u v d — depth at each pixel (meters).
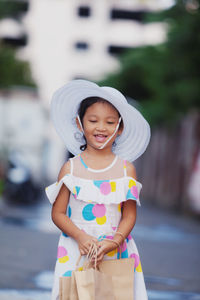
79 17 47.25
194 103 15.38
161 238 10.12
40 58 46.69
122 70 23.09
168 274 6.35
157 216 15.91
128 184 3.05
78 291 2.73
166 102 17.45
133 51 19.77
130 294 2.84
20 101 20.86
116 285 2.84
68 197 3.07
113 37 47.00
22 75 32.44
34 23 46.56
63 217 3.02
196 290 5.51
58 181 3.09
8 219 11.38
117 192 3.01
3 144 20.75
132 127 3.24
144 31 46.66
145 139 3.27
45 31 46.75
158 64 15.24
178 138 19.97
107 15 46.97
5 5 20.55
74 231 2.94
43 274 5.84
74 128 3.33
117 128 3.08
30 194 16.23
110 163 3.08
